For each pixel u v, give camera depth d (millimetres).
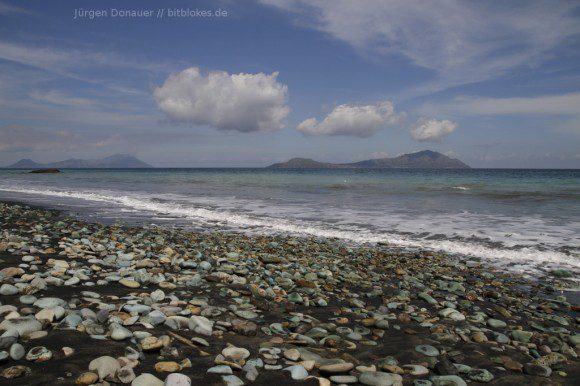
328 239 12578
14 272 5871
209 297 5926
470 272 8914
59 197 25625
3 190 31609
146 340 3797
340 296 6883
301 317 5359
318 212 17938
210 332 4406
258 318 5172
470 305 6594
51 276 6039
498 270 9148
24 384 2922
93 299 5133
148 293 5828
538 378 3971
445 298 6949
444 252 10852
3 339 3479
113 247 9445
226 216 16938
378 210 18406
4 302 4688
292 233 13531
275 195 25984
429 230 13602
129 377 3156
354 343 4645
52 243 9617
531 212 17438
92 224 14500
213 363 3645
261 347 4145
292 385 3412
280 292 6707
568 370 4219
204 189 31672
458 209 18547
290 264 9000
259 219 16141
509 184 37031
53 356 3379
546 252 10453
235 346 4137
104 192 29094
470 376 3916
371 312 5898
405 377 3828
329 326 5070
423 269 9164
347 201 22188
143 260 7707
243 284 6879
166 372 3381
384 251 10961
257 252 10281
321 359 3953
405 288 7555
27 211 17906
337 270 8781
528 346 4906
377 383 3527
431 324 5508
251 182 42844
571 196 24453
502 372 4078
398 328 5285
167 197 24938
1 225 13172
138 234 12234
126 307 4707
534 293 7523
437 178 52438
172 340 4051
